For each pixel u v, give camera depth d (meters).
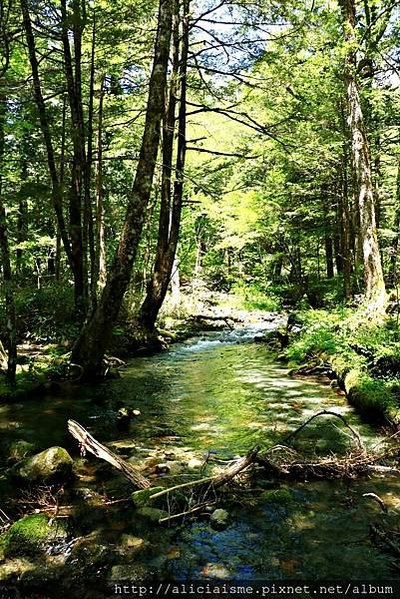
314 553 3.82
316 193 19.27
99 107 13.74
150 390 9.10
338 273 23.41
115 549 3.86
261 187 19.17
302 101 13.46
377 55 14.14
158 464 5.37
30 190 9.55
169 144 13.80
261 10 12.09
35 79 10.49
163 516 4.27
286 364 11.67
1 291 8.12
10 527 4.10
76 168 12.09
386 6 12.76
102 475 5.20
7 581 3.50
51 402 7.99
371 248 11.81
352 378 8.18
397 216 18.31
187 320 19.83
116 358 11.59
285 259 29.56
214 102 15.51
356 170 12.22
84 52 12.97
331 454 5.68
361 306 11.66
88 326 9.26
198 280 31.44
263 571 3.61
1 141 11.12
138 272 20.02
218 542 3.97
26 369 9.18
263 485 4.93
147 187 8.40
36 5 10.52
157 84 8.18
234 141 19.14
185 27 13.47
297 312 15.09
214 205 23.16
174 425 6.98
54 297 12.77
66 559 3.74
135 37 13.04
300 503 4.59
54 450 5.01
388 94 15.24
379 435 6.35
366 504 4.55
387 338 8.88
